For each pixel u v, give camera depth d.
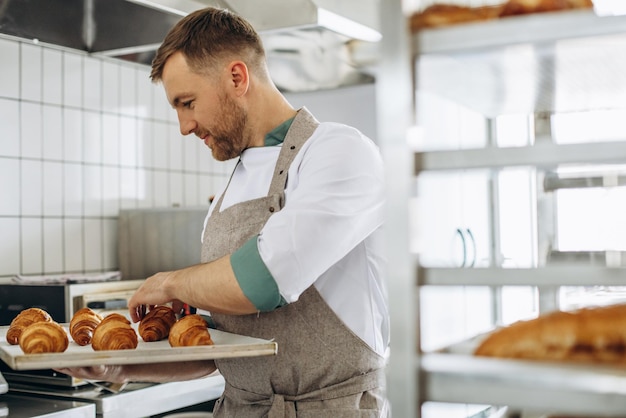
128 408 1.68
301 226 1.13
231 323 1.30
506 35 0.53
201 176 2.84
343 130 1.26
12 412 1.48
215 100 1.29
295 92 2.78
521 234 2.51
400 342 0.55
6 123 2.14
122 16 1.79
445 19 0.57
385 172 0.55
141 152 2.59
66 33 1.90
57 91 2.29
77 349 1.23
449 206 2.34
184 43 1.28
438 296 1.83
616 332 0.53
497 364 0.52
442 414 1.18
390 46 0.55
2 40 2.13
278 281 1.12
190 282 1.18
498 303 2.15
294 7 1.80
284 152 1.28
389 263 0.55
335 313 1.24
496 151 0.53
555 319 0.55
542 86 0.77
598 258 1.11
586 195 1.68
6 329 1.49
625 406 0.48
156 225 2.44
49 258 2.27
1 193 2.13
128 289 2.00
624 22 0.51
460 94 0.83
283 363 1.24
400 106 0.55
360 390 1.25
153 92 2.64
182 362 1.33
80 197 2.37
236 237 1.28
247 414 1.29
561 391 0.50
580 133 1.56
